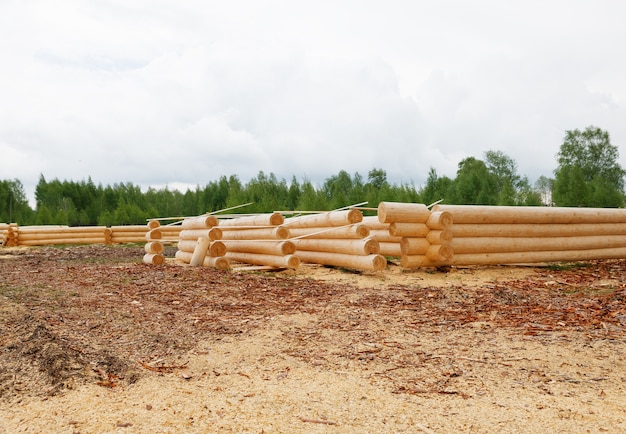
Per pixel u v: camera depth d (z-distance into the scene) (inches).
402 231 431.5
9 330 231.6
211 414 149.1
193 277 412.2
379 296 343.0
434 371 187.5
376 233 501.0
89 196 2181.3
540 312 281.7
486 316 275.9
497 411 150.0
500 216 455.2
